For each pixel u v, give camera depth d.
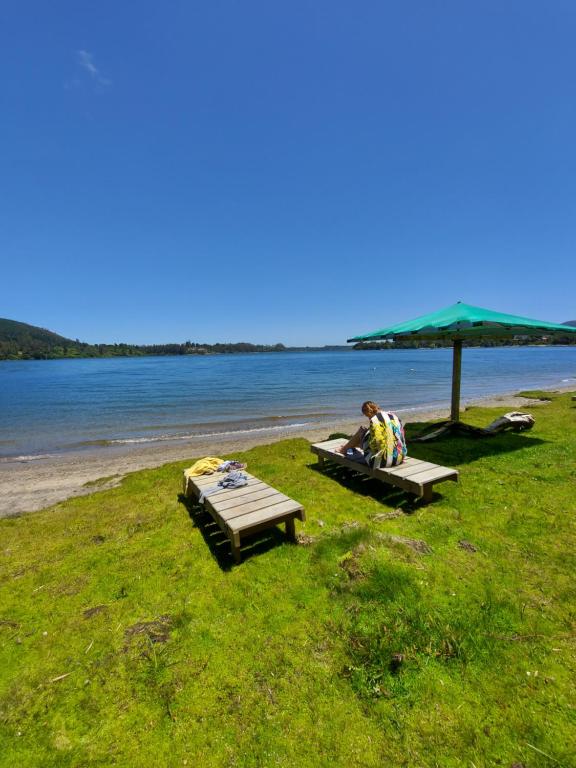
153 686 2.43
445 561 3.55
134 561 4.01
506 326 6.24
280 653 2.62
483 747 1.95
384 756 1.94
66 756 2.04
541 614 2.82
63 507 5.91
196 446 11.42
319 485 5.94
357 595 3.13
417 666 2.43
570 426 9.24
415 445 7.82
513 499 4.90
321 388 29.44
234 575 3.58
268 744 2.03
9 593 3.55
